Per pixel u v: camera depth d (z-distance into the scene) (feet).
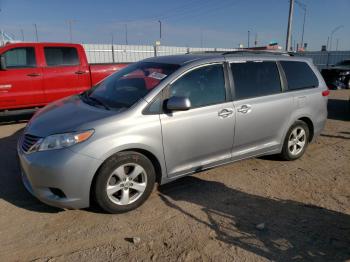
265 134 16.17
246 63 15.65
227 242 10.80
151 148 12.41
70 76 27.17
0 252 10.05
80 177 11.21
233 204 13.28
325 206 13.35
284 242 10.87
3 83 24.54
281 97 16.55
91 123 11.64
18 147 12.71
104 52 80.02
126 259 9.88
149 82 13.41
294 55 18.37
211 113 13.91
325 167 17.62
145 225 11.63
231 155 15.16
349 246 10.75
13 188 14.16
